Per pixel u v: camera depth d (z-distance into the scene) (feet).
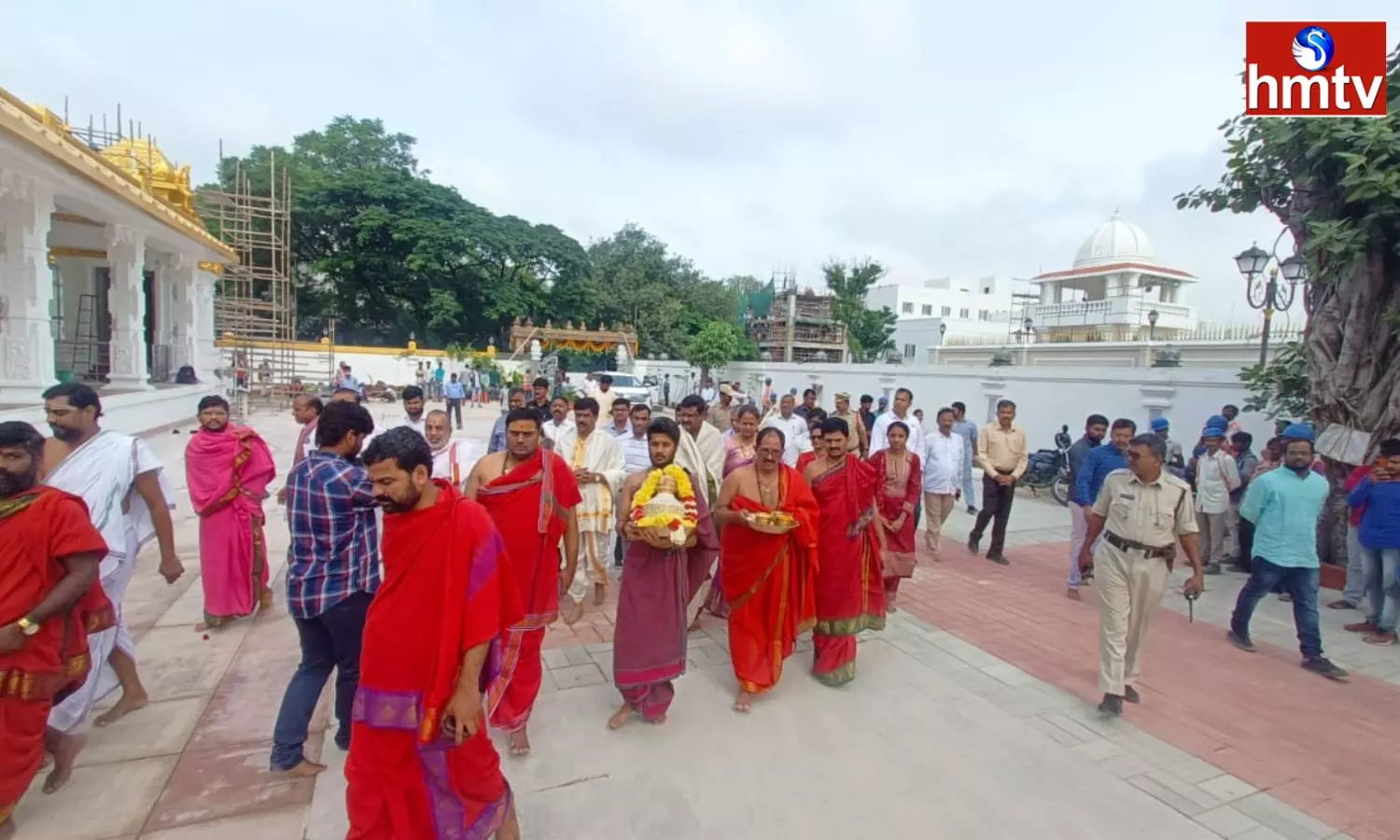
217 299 84.02
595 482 18.78
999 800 11.53
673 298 147.74
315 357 98.73
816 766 12.28
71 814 10.16
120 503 12.28
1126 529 14.73
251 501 17.01
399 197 119.03
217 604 16.72
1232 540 27.12
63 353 56.24
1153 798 11.80
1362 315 23.71
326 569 11.02
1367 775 12.80
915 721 14.05
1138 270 94.02
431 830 8.55
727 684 15.47
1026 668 16.94
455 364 105.81
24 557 9.46
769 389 71.97
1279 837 10.93
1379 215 20.98
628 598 13.28
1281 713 15.08
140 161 58.39
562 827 10.39
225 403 16.87
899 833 10.59
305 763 11.33
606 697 14.52
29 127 28.48
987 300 174.29
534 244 131.64
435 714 8.22
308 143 131.95
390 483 8.21
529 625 12.21
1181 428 37.93
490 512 12.24
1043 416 46.21
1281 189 24.63
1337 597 23.32
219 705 13.41
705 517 13.98
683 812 10.86
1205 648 18.65
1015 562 26.73
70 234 53.88
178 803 10.52
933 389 55.72
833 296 131.75
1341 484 24.67
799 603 14.82
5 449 9.44
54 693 9.89
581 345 104.58
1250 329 55.62
